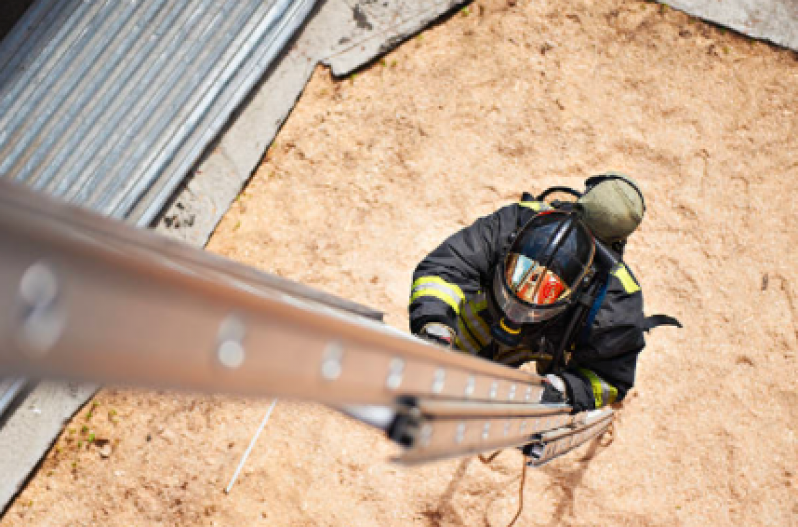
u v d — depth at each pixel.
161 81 4.92
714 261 4.69
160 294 0.57
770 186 4.84
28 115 4.84
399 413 1.02
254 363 0.68
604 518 4.28
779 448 4.42
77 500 4.32
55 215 0.59
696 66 5.04
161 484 4.32
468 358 1.44
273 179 4.91
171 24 5.02
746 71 5.03
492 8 5.08
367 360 0.92
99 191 4.71
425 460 1.10
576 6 5.11
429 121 4.97
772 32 5.04
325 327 0.83
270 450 4.36
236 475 4.30
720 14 5.07
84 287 0.49
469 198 4.82
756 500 4.34
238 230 4.80
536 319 2.68
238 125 4.93
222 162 4.87
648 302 4.59
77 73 4.93
